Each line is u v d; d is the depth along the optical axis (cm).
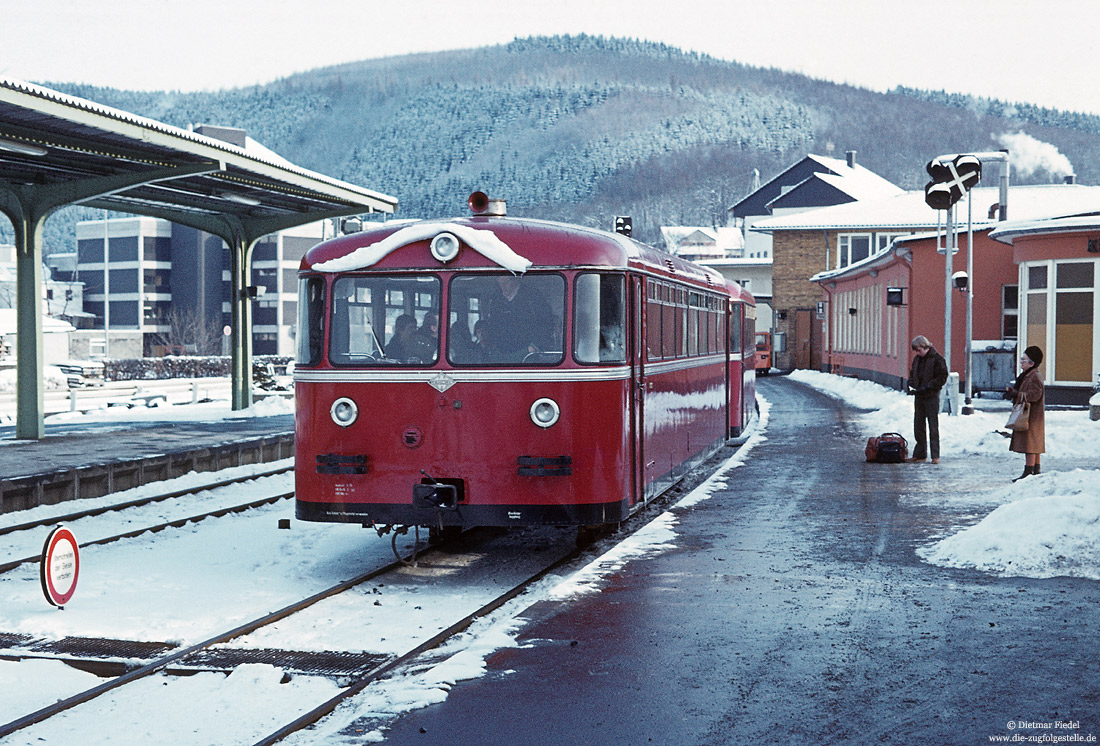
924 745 580
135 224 9781
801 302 6200
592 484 1004
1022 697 652
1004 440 1962
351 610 921
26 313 2114
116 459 1739
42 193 2072
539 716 630
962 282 3269
